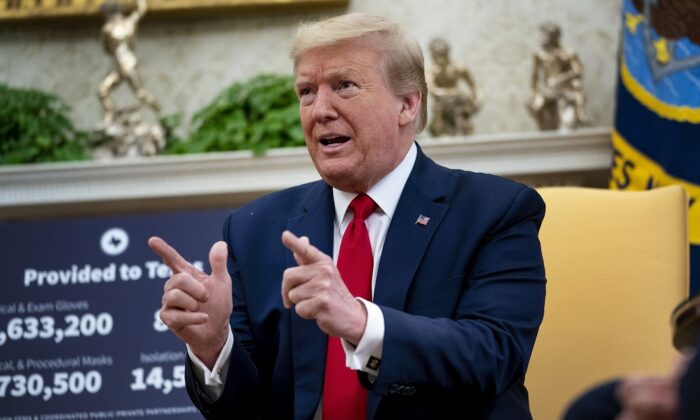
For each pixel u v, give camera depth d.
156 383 6.18
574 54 7.08
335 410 3.11
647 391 1.48
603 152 6.91
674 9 6.12
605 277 3.85
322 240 3.34
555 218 3.97
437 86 7.10
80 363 6.26
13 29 7.86
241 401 3.21
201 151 7.14
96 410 6.17
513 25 7.65
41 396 6.22
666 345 3.74
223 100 7.29
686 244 3.88
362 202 3.32
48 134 7.41
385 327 2.87
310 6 7.66
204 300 2.98
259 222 3.50
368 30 3.27
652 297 3.80
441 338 2.91
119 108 7.36
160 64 7.81
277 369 3.23
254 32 7.78
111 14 7.32
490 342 2.99
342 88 3.25
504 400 3.12
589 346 3.79
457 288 3.18
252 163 7.02
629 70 6.32
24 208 7.25
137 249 6.41
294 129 7.07
